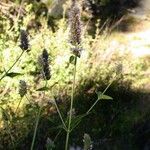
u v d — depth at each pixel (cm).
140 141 101
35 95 113
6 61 120
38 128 100
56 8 154
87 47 128
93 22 161
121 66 70
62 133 101
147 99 119
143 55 142
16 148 95
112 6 168
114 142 101
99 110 112
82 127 105
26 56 123
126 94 119
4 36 128
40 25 147
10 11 147
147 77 129
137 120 109
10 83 113
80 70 122
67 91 117
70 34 60
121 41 150
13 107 107
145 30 159
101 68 125
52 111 108
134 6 173
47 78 63
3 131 96
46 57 63
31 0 154
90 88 120
